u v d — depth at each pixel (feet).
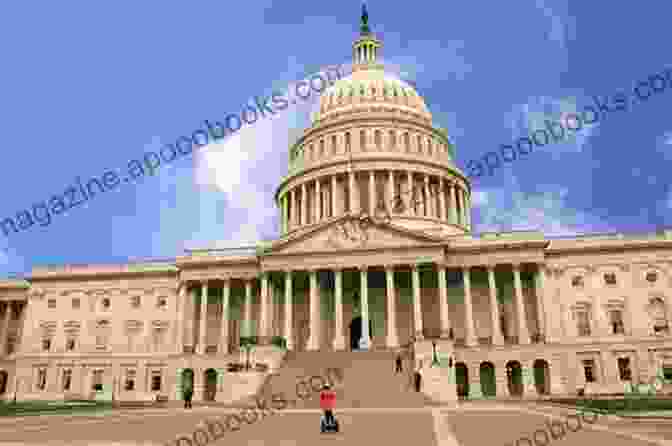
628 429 89.97
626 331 236.63
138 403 211.82
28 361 283.79
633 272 243.40
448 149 350.23
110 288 289.33
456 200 320.09
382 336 255.70
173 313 279.08
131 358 275.18
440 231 279.69
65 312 289.74
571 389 225.15
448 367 180.04
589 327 239.50
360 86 352.69
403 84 363.97
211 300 279.28
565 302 243.81
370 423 98.78
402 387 166.40
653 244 244.22
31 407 178.40
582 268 247.09
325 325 262.06
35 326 289.53
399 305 258.78
